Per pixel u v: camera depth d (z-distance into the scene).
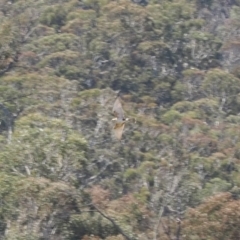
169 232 76.44
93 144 128.12
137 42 187.12
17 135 88.44
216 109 171.12
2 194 77.69
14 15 199.88
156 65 184.50
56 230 76.56
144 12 191.88
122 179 119.56
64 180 85.94
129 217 82.19
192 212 71.44
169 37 196.88
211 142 145.50
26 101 135.75
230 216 69.00
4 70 115.38
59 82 144.38
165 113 161.62
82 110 135.50
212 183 121.06
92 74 175.50
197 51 197.75
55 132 90.56
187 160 129.12
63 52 175.75
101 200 87.44
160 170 115.19
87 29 190.50
